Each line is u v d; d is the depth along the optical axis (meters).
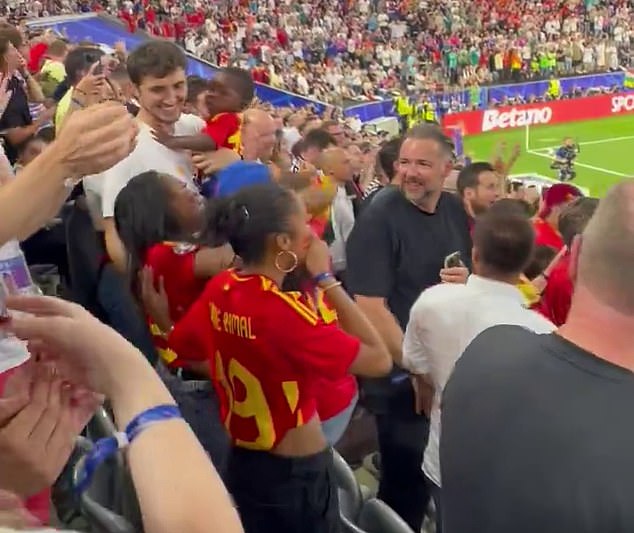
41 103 8.90
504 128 32.44
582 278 1.97
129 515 2.79
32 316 1.53
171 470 1.33
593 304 1.94
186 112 6.21
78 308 1.61
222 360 3.29
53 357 1.51
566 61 35.34
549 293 4.38
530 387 1.95
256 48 29.84
